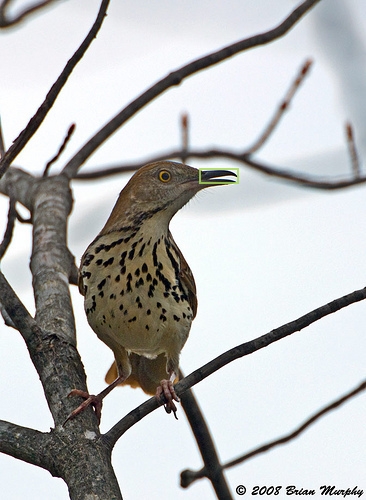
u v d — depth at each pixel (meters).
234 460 9.69
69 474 7.24
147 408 7.83
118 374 10.84
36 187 12.20
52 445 7.50
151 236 10.51
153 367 11.46
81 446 7.45
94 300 10.35
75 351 8.72
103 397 10.35
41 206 11.68
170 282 10.46
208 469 10.73
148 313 10.30
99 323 10.46
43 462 7.46
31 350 8.60
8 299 8.66
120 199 10.97
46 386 8.30
